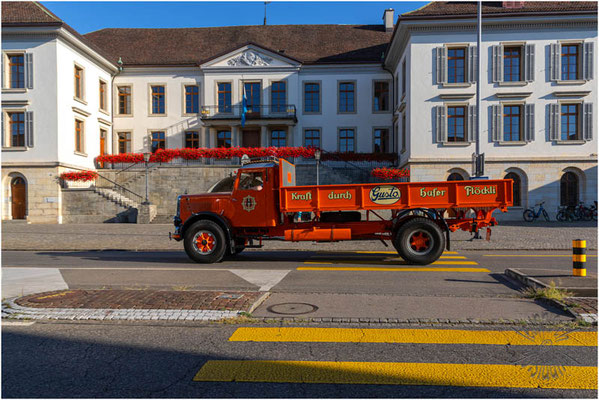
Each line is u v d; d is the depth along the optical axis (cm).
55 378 375
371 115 3425
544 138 2523
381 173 2575
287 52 3600
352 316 564
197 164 3047
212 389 353
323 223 1123
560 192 2534
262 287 764
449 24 2528
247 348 446
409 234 1039
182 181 2933
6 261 1168
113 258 1235
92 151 3122
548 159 2505
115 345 456
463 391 347
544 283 717
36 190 2694
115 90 3503
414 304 629
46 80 2691
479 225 1060
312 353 432
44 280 846
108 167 3152
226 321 538
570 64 2545
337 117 3441
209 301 622
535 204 2523
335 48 3622
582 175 2511
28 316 554
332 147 3444
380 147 3441
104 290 703
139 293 675
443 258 1173
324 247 1441
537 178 2520
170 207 2933
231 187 1164
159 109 3531
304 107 3466
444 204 1053
